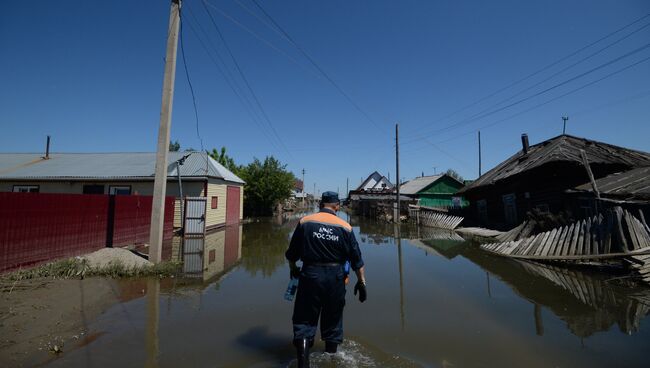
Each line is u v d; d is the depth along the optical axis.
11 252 6.21
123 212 10.15
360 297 3.38
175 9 7.88
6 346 3.35
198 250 10.55
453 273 7.53
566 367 3.21
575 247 8.27
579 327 4.27
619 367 3.22
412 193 34.31
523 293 5.86
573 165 13.07
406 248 11.61
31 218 6.66
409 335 3.94
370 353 3.39
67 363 3.10
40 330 3.80
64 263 6.72
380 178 53.91
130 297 5.35
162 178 7.79
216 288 5.98
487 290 6.06
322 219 3.24
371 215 30.59
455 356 3.40
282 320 4.38
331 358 3.22
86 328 3.97
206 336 3.81
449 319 4.53
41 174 17.70
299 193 67.25
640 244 7.15
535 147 18.77
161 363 3.14
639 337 3.94
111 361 3.16
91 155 20.66
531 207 14.91
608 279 6.84
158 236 7.67
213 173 16.94
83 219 8.27
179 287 6.01
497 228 16.97
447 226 18.94
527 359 3.36
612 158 13.27
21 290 5.15
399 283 6.59
